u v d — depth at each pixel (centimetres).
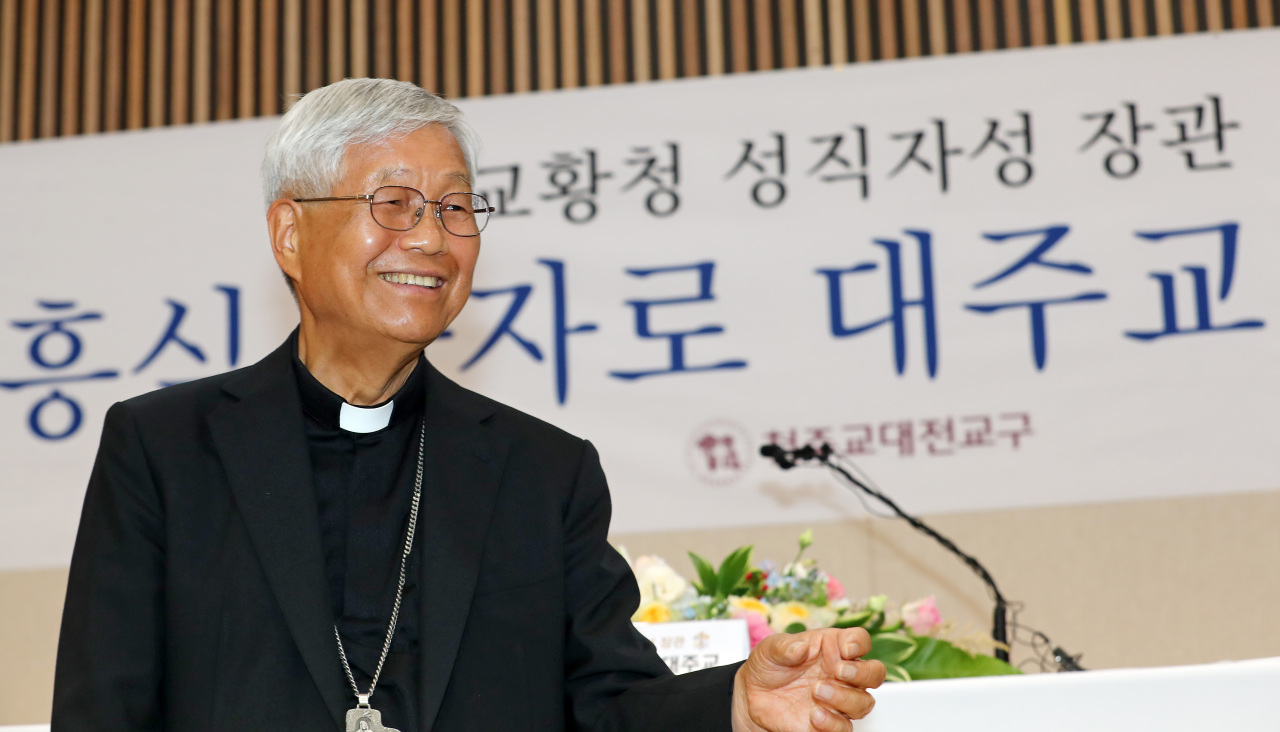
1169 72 361
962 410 354
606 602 146
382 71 400
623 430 364
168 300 381
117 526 131
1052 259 356
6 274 387
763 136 373
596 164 378
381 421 149
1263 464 339
